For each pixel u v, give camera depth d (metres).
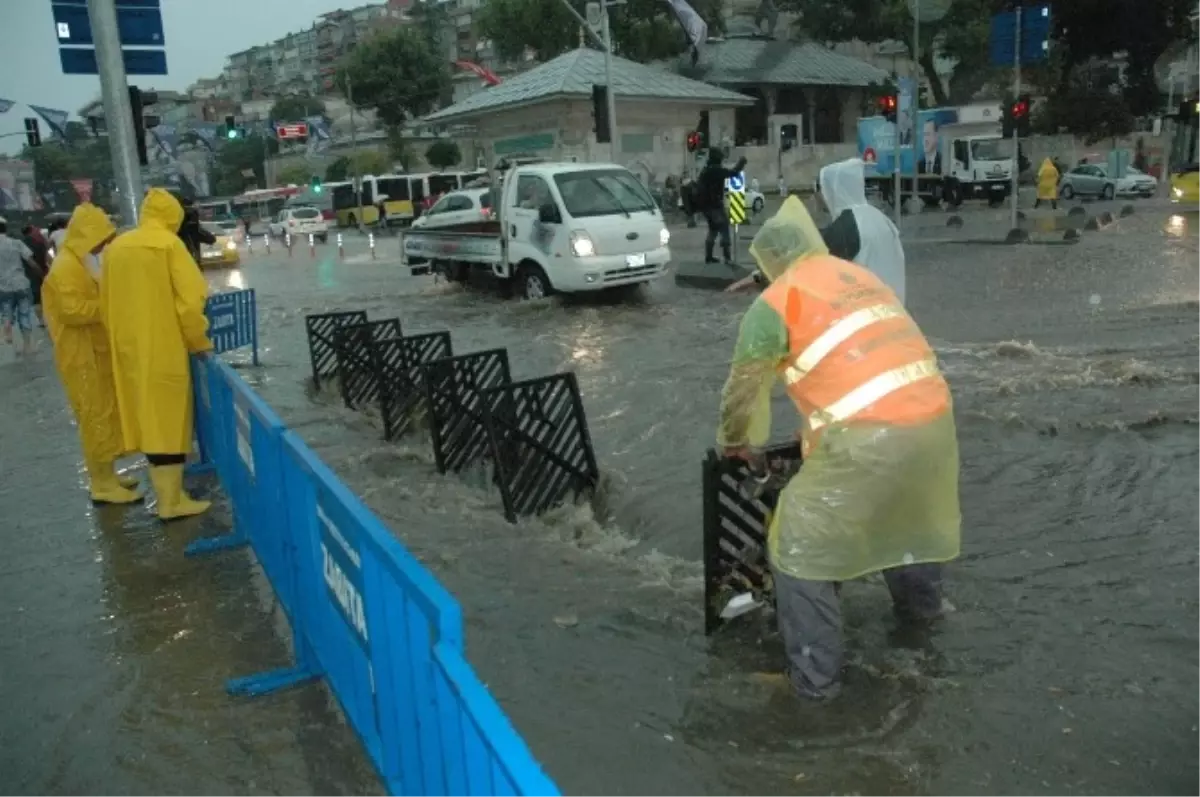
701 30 37.00
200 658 4.03
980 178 33.06
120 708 3.66
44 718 3.63
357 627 2.90
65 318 5.76
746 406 3.54
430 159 62.88
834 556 3.30
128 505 6.16
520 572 4.72
